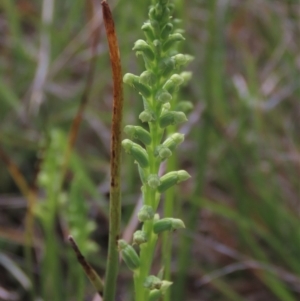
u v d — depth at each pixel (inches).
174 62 6.7
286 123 18.9
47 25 20.8
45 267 12.6
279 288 13.2
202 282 14.1
